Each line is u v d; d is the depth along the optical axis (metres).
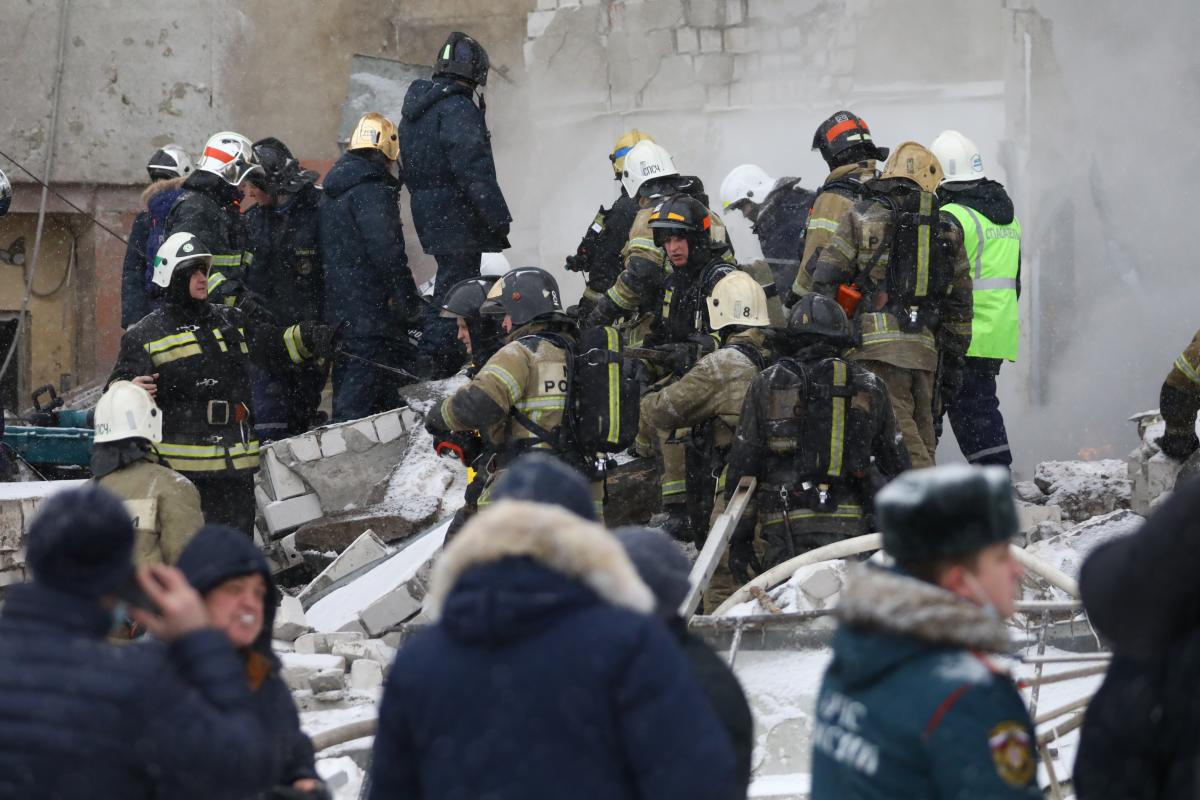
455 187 35.16
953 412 28.20
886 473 22.27
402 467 31.92
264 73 52.00
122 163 51.09
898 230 24.59
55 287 51.28
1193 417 24.78
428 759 9.30
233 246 32.47
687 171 49.28
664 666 9.15
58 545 9.45
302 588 30.30
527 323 23.52
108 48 50.91
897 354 24.41
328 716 19.05
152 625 9.84
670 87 49.44
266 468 31.48
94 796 9.05
